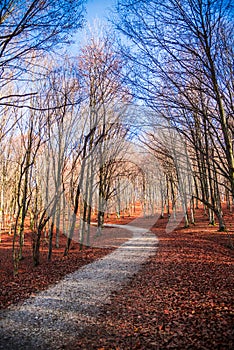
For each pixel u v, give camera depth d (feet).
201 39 21.85
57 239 54.65
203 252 33.40
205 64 22.27
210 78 23.34
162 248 39.37
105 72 41.96
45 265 36.76
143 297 20.35
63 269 32.53
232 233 45.50
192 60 22.66
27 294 23.26
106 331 15.47
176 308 17.46
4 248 56.34
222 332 13.37
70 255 42.78
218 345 12.28
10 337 15.35
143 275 26.37
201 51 23.27
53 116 40.93
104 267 31.50
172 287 21.72
